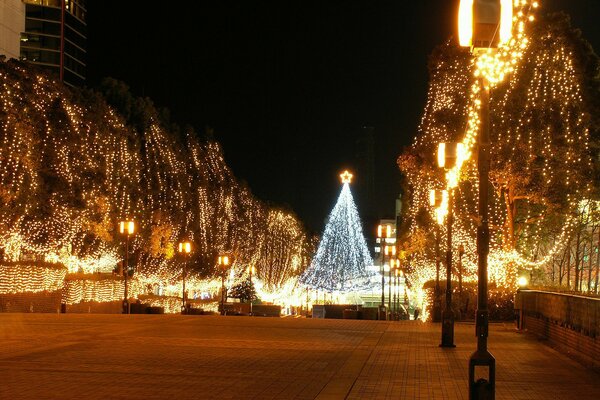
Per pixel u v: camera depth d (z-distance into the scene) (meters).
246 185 74.94
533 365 15.61
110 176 46.22
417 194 37.78
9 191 37.75
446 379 13.58
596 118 31.80
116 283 48.22
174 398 11.33
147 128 54.34
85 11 106.56
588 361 15.50
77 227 43.97
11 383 12.45
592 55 31.86
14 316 28.33
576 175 30.77
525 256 36.41
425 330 24.55
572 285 35.97
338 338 21.28
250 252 77.19
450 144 18.02
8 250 41.88
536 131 30.48
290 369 14.62
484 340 9.37
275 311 56.44
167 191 55.56
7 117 38.06
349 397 11.66
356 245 75.62
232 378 13.36
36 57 96.62
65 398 11.14
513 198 32.16
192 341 19.55
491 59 10.93
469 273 37.62
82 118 44.72
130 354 16.52
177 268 58.84
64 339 19.53
